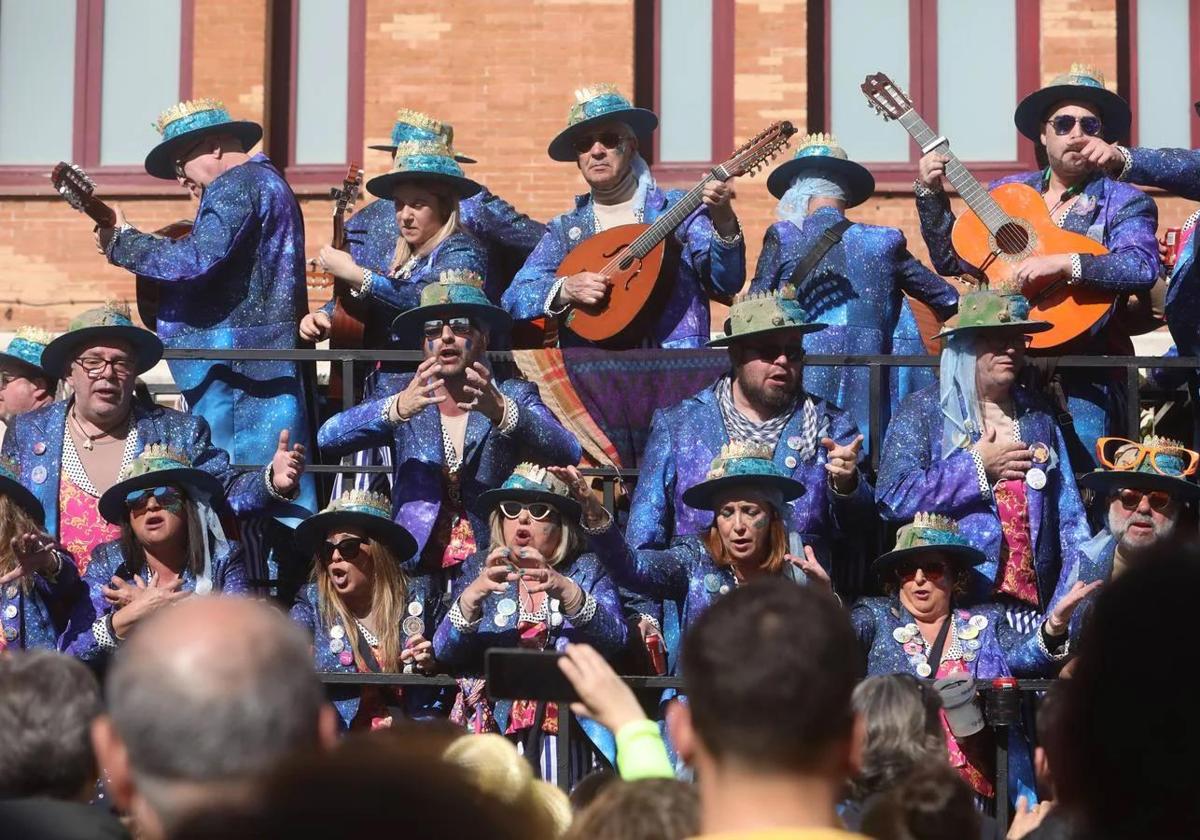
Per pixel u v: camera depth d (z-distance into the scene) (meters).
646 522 16.70
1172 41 27.77
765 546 15.59
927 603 15.51
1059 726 6.03
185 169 19.00
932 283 18.73
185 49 27.77
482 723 15.18
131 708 6.13
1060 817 6.46
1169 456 16.27
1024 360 17.31
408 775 5.16
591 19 27.39
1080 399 17.98
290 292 18.62
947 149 18.80
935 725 11.72
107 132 27.83
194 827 5.25
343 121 27.73
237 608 6.31
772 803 6.62
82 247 27.45
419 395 16.80
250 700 6.13
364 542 15.80
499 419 16.75
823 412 17.00
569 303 18.47
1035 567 16.45
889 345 18.58
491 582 14.95
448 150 18.92
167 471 16.20
